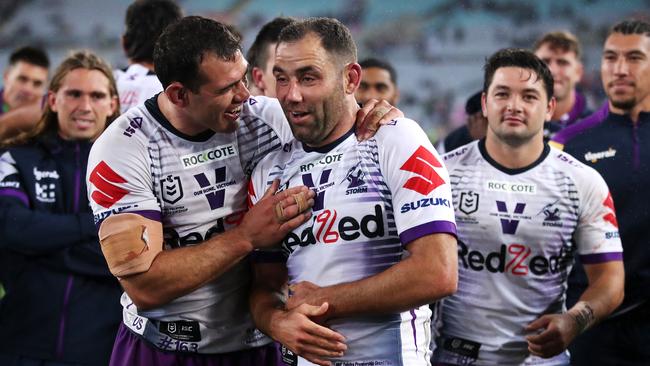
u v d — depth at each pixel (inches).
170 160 191.9
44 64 472.1
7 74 478.0
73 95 254.4
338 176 179.9
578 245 235.6
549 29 1079.0
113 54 1115.3
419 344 186.7
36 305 248.4
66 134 257.1
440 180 176.2
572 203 229.0
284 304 194.9
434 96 1071.6
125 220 185.6
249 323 209.5
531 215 227.6
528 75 225.1
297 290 179.3
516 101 224.5
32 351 247.8
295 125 175.5
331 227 179.0
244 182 198.5
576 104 406.9
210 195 195.0
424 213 172.6
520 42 1088.8
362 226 177.6
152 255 184.9
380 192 177.8
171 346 204.8
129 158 188.1
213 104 180.5
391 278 170.7
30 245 244.4
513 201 228.5
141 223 186.2
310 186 182.5
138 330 207.8
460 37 1100.5
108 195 187.6
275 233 180.4
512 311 229.1
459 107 1056.8
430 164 176.2
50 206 251.4
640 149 275.9
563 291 236.2
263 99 203.5
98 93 256.5
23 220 243.8
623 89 277.1
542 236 227.8
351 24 1139.9
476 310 230.1
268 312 189.8
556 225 228.4
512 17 1100.5
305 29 173.3
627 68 276.1
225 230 198.2
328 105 173.9
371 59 369.4
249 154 197.3
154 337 205.6
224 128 184.9
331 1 1155.3
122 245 184.2
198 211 195.2
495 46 1093.1
